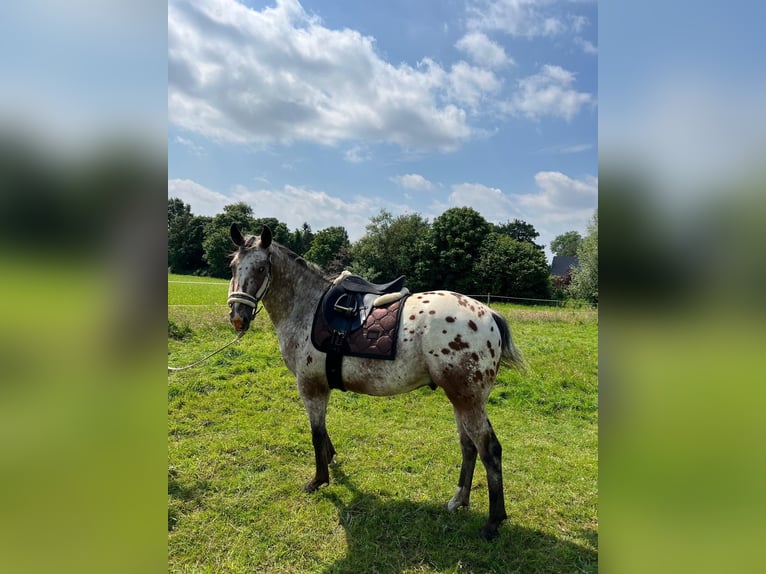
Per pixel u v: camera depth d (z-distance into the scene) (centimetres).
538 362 673
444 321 265
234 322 290
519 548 256
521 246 3086
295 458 362
